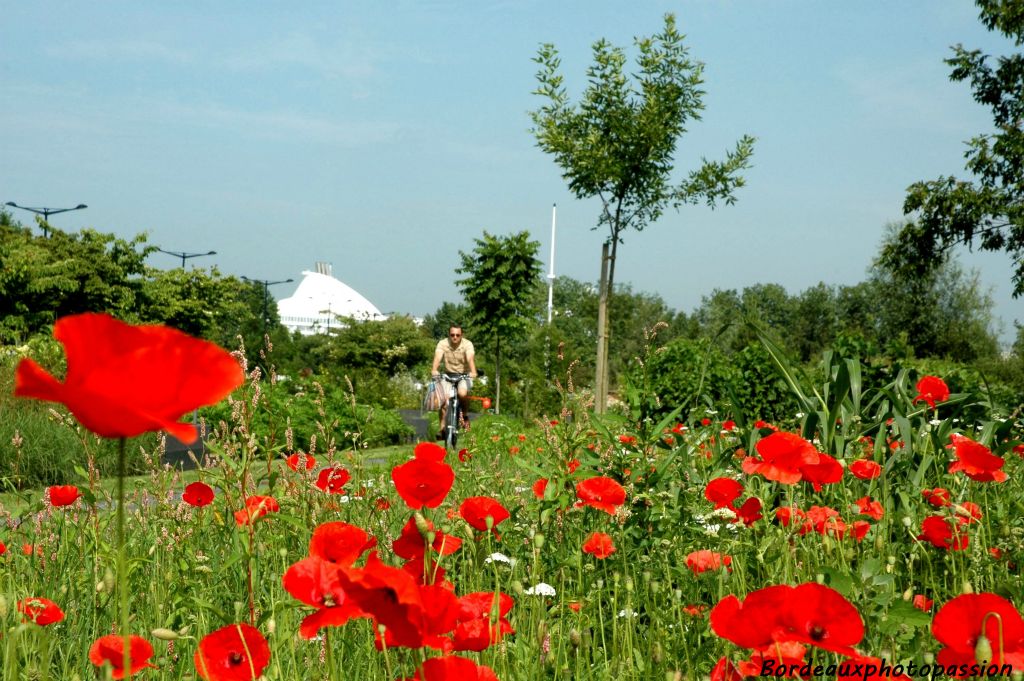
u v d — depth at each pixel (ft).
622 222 53.11
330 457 11.54
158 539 9.60
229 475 8.77
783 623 4.18
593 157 50.42
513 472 16.22
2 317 103.60
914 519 9.76
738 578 8.03
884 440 13.79
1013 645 3.93
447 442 38.55
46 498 10.82
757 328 14.58
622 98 52.44
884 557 8.30
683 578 8.50
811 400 15.16
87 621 7.89
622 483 11.05
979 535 8.14
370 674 6.22
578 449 11.55
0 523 10.66
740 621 4.18
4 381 40.68
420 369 153.38
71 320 2.60
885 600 5.77
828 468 7.90
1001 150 64.34
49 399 2.58
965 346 148.46
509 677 6.39
